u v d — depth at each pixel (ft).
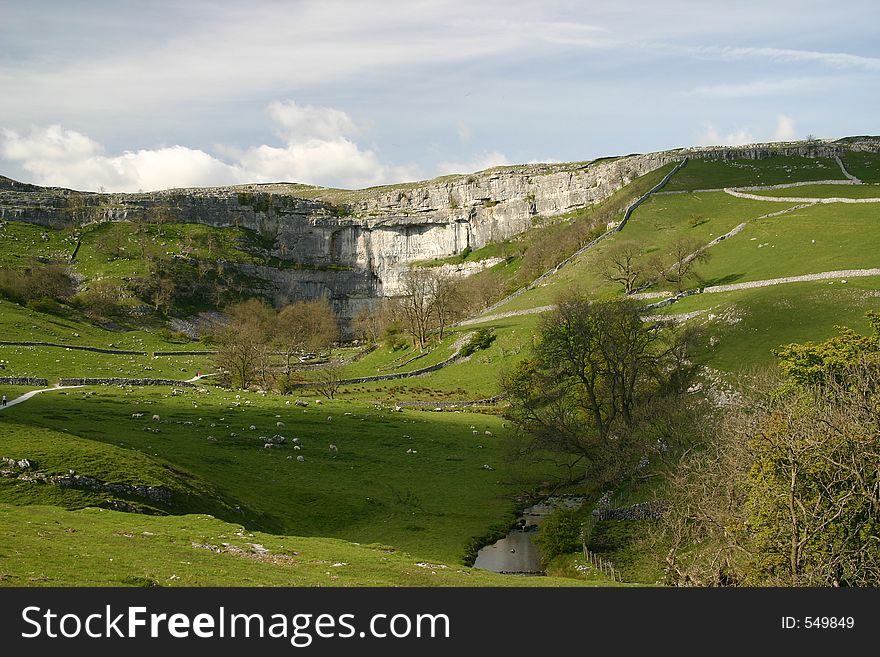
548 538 188.44
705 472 155.33
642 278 541.34
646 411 233.76
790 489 123.03
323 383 465.06
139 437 237.25
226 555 121.80
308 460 249.96
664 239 654.94
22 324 616.39
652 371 268.00
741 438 147.95
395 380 487.61
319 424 297.12
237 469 226.79
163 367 524.52
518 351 483.10
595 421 259.80
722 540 145.79
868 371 174.91
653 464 213.87
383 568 128.06
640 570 163.43
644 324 279.69
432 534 198.70
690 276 504.84
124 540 118.83
